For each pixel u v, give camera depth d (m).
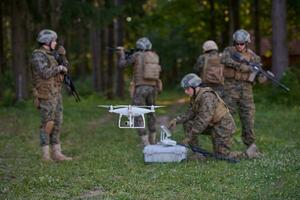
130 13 25.03
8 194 6.87
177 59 37.41
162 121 15.70
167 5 34.62
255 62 9.16
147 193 6.83
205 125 8.46
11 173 8.09
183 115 8.77
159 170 8.02
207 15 32.56
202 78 9.90
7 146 10.73
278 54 19.23
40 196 6.81
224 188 6.94
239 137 10.64
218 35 31.59
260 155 8.91
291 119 13.93
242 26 31.53
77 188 7.14
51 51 8.95
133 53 10.38
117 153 9.70
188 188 7.01
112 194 6.85
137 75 10.24
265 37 30.33
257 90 18.97
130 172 7.99
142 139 10.31
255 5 26.34
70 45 33.00
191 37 36.38
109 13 19.88
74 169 8.29
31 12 20.14
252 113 9.18
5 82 22.64
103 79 31.30
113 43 27.62
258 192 6.67
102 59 31.34
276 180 7.25
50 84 8.88
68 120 15.20
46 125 8.96
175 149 8.53
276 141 10.53
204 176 7.54
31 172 8.13
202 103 8.46
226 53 9.18
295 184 6.88
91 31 31.33
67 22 18.91
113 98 26.61
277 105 17.22
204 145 10.22
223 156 8.66
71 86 9.44
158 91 10.48
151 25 36.41
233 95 9.13
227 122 8.60
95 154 9.64
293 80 17.77
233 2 25.59
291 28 24.98
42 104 8.93
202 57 10.02
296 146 9.93
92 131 12.97
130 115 8.68
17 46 20.14
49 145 9.19
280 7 19.34
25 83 20.11
